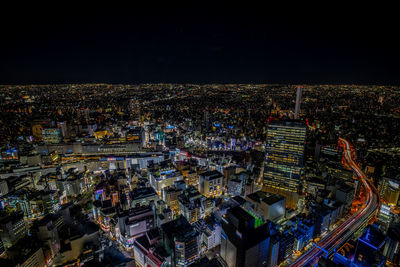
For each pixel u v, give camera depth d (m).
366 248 146.62
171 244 153.62
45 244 166.62
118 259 151.75
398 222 172.00
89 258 166.25
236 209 142.25
